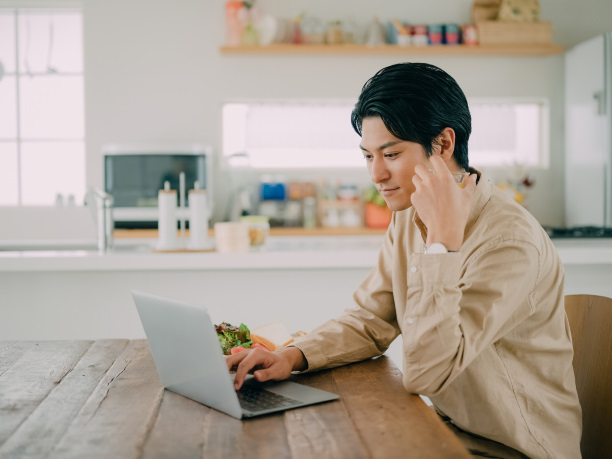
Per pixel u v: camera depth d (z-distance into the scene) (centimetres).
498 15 452
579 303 137
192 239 273
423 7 462
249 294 267
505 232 111
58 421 99
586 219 440
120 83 457
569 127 464
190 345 105
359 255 261
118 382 121
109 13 455
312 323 269
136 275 265
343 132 472
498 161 493
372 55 461
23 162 476
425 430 94
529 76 469
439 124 113
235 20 440
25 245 343
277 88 461
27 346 150
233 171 462
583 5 470
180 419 100
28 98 474
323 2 459
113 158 415
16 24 470
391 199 119
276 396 110
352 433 93
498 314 107
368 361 137
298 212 452
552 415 119
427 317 104
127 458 85
